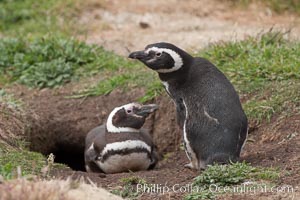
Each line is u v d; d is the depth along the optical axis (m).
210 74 31.42
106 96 42.25
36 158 31.84
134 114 35.38
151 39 50.69
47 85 43.91
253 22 54.31
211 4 57.16
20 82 44.31
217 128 30.30
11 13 55.44
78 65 45.44
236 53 41.88
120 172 35.94
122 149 35.09
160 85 41.03
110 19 54.75
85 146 38.59
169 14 55.47
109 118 35.81
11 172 27.56
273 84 37.72
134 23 54.25
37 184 23.22
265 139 34.09
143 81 42.19
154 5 56.56
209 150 30.20
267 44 42.69
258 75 38.84
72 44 46.31
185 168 31.70
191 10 56.06
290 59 39.53
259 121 35.44
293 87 36.66
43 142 40.81
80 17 54.97
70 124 41.50
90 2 56.06
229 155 29.89
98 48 46.97
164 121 40.41
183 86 31.64
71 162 43.31
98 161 36.03
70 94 42.97
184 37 50.53
